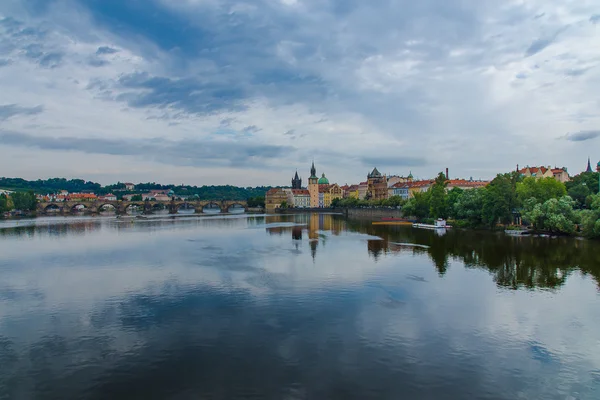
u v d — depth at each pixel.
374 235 151.25
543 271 80.25
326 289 68.62
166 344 46.22
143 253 108.81
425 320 53.41
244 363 41.47
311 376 38.78
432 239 134.12
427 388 36.88
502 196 151.50
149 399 35.22
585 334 48.97
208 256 103.00
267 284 72.31
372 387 36.91
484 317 54.50
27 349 45.22
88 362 42.00
